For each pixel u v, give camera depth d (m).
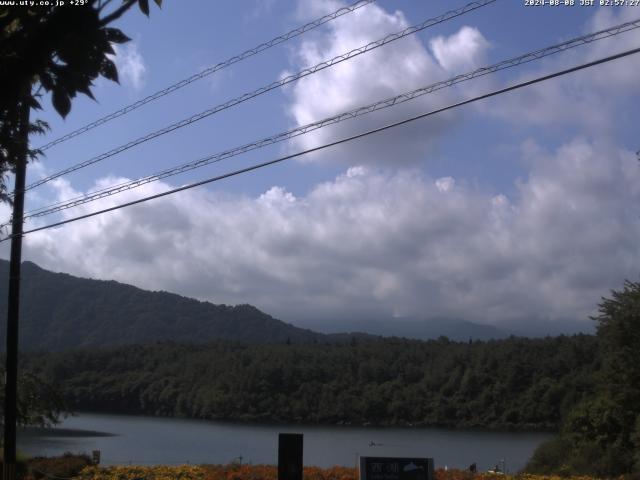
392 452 56.94
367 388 103.06
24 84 4.93
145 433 74.12
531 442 69.81
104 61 4.87
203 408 99.81
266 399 100.75
